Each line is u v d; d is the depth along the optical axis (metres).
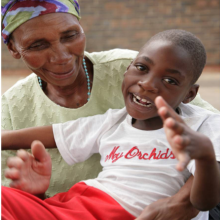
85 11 7.94
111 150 1.51
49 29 1.39
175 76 1.35
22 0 1.39
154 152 1.43
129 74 1.43
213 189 1.17
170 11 7.82
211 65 7.59
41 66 1.46
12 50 1.57
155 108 1.40
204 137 1.03
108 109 1.70
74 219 1.27
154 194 1.36
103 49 7.99
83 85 1.72
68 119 1.68
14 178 1.26
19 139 1.54
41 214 1.22
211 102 4.54
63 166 1.69
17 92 1.76
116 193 1.38
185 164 0.89
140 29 7.90
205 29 7.75
